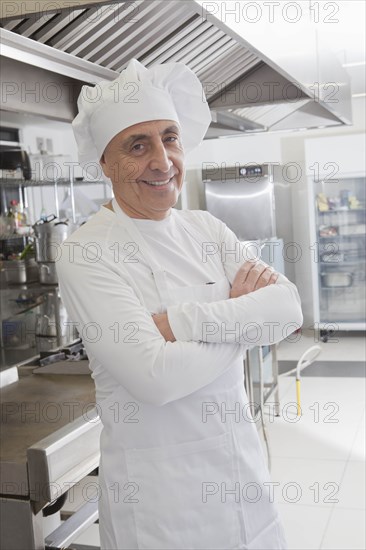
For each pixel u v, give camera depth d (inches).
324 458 146.8
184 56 95.0
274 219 249.3
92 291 48.8
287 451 152.4
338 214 286.5
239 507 52.3
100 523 54.5
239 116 141.1
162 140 51.2
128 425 50.8
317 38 119.0
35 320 134.4
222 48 100.9
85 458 72.2
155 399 47.3
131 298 49.0
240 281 54.2
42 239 132.2
